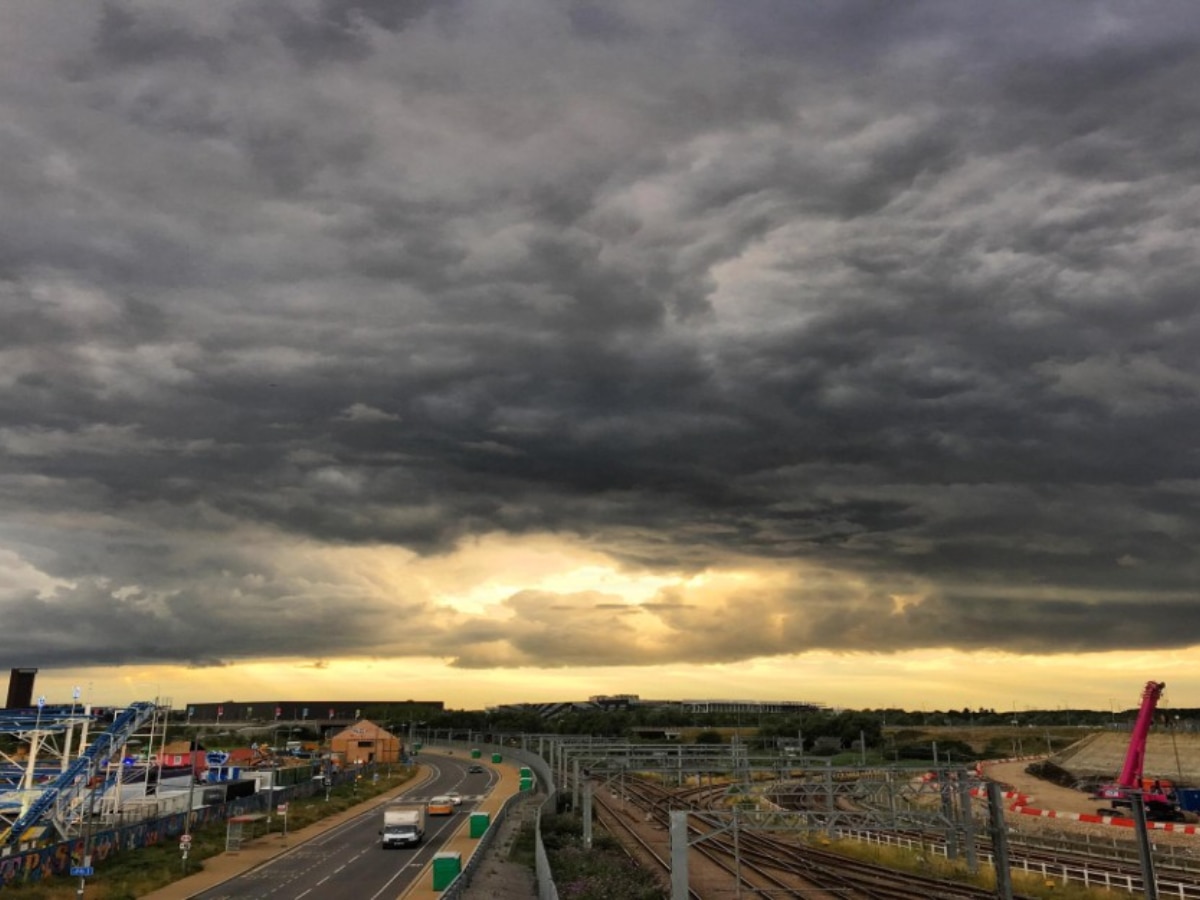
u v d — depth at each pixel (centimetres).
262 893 5216
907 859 6706
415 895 5109
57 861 5828
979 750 18350
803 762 8119
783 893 5488
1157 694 9369
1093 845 6975
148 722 9094
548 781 11938
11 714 7406
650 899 5353
